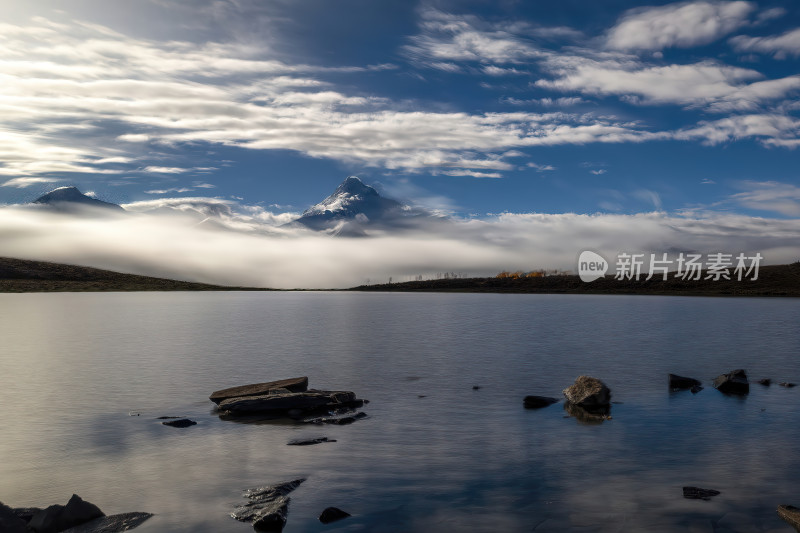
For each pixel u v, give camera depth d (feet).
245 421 77.51
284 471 57.93
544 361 134.00
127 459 61.57
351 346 163.63
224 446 66.08
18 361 130.93
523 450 64.44
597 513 47.70
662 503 49.57
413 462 60.49
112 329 214.28
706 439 68.33
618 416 80.12
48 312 314.76
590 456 62.18
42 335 190.80
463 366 126.31
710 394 95.09
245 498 51.01
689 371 119.14
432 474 56.95
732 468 58.03
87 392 96.22
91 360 132.77
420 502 50.21
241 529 45.03
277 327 226.99
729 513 47.47
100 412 82.17
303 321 260.01
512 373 117.08
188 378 109.91
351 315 303.89
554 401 88.48
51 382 105.19
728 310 337.31
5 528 41.96
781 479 54.90
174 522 46.06
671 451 63.77
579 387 89.86
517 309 359.05
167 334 196.44
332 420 77.41
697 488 52.08
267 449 64.90
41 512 44.19
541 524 45.85
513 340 180.45
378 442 67.72
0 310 330.13
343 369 122.11
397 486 53.88
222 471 57.82
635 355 144.05
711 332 204.74
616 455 62.49
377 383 105.91
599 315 298.76
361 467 59.00
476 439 68.90
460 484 54.29
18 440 68.28
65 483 54.65
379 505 49.62
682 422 76.59
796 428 73.26
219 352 148.87
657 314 303.27
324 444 67.00
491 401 90.33
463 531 44.80
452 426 74.95
